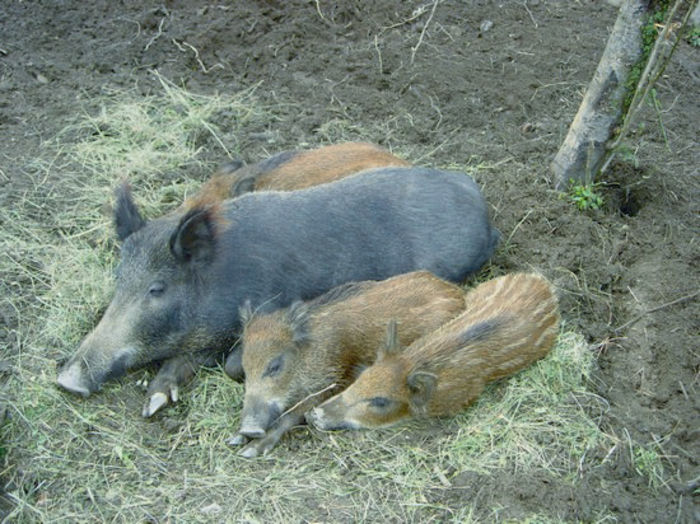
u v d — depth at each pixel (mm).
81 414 4008
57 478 3875
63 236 4465
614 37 4449
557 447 3959
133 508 3826
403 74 5172
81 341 4172
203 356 4172
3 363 4090
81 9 5355
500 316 4105
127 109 4949
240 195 4297
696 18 5312
